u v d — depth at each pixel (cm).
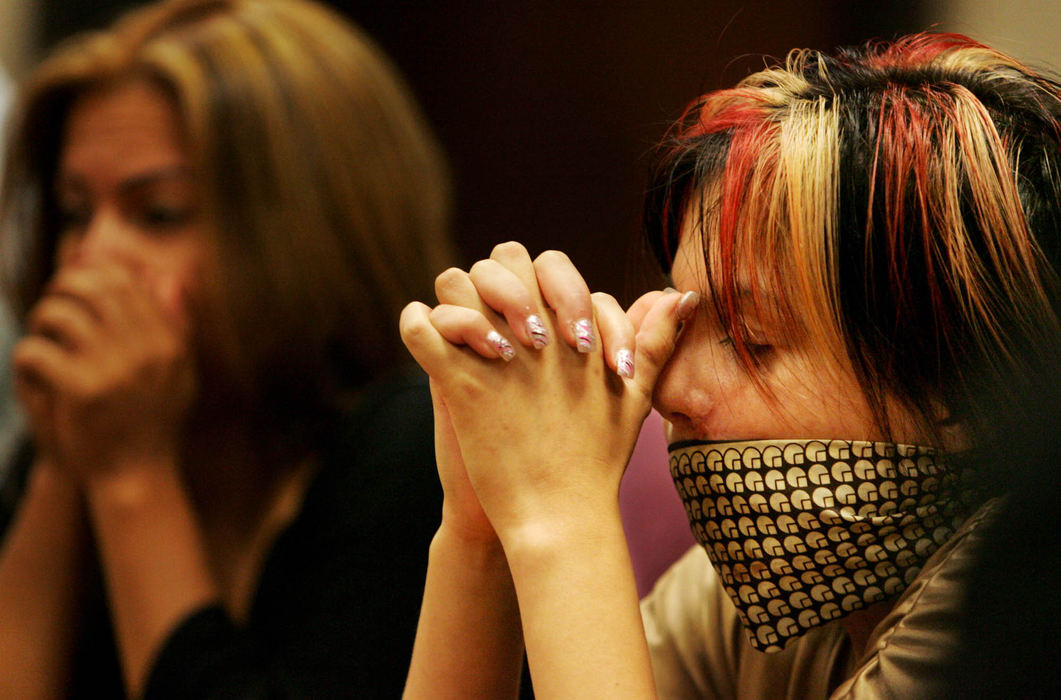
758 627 193
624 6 646
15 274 396
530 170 712
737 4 544
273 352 345
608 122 670
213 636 301
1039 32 411
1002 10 420
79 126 349
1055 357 168
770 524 185
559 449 180
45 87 357
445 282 188
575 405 182
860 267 175
